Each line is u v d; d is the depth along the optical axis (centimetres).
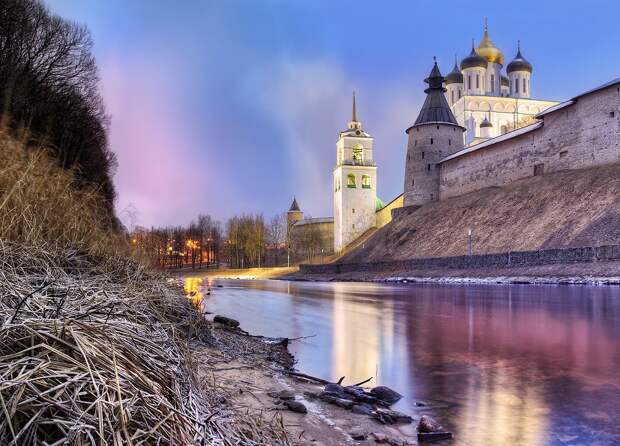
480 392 576
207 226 10138
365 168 9288
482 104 9831
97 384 224
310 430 410
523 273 3441
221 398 382
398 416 475
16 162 759
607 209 3869
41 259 550
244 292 2834
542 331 1037
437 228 5903
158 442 213
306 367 731
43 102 2862
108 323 313
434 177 7400
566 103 5334
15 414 202
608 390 573
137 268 824
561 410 500
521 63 10275
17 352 235
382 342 957
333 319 1368
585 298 1817
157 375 280
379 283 4266
